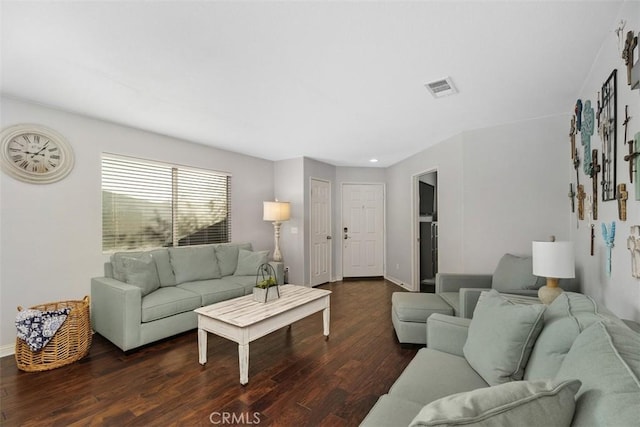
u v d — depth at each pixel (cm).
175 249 364
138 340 263
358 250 604
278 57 192
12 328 261
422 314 272
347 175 597
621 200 165
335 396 200
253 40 173
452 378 144
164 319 283
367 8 147
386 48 183
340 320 352
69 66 204
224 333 223
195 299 309
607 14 154
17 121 263
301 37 171
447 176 389
